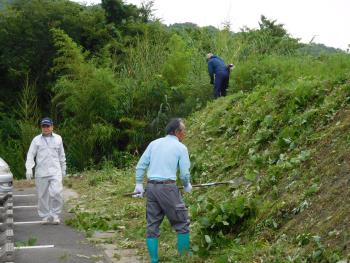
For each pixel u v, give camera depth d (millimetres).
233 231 8289
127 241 9258
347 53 14805
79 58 19594
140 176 7992
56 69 21344
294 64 16312
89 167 19062
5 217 9875
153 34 24156
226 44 20609
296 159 8953
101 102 19344
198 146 13273
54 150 10914
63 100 21266
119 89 19547
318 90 10656
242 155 11000
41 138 10922
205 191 10703
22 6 23625
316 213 7301
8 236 8617
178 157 7801
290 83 12680
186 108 18172
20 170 19797
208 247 7875
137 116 19672
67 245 9180
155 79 19562
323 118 9664
